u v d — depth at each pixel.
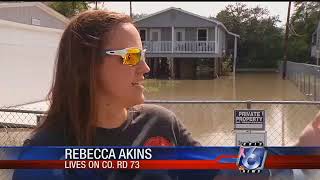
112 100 1.19
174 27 34.72
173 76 34.53
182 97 19.84
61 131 1.17
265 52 46.12
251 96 20.41
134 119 1.27
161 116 1.31
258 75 39.09
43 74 17.25
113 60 1.15
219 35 36.22
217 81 31.00
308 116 9.99
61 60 1.17
